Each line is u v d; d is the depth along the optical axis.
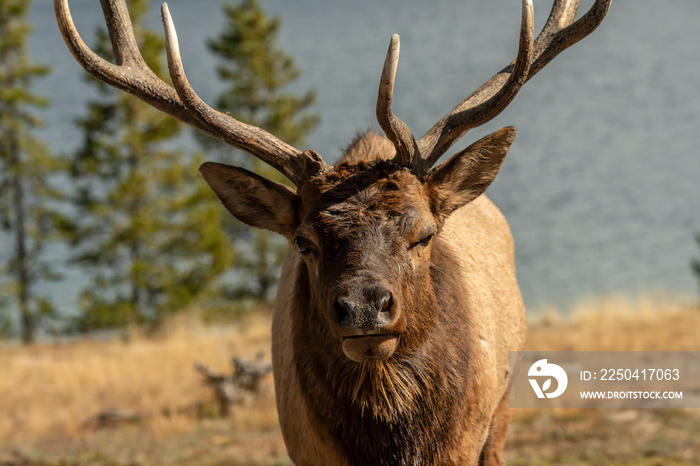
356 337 7.29
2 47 59.84
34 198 62.69
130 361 32.75
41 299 60.62
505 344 10.69
